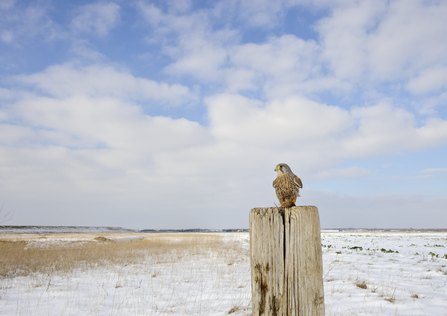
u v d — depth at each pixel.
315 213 1.71
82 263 11.35
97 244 18.83
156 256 13.68
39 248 15.44
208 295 6.13
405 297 5.46
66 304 5.54
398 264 10.00
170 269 9.88
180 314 4.92
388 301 5.21
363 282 6.68
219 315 4.84
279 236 1.73
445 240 30.12
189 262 11.62
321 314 1.65
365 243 24.02
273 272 1.72
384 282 6.81
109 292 6.66
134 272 9.34
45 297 6.22
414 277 7.48
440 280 7.05
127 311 5.18
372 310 4.66
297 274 1.67
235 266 10.10
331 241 27.28
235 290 6.53
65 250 14.55
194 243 21.12
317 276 1.67
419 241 27.89
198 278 8.12
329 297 5.55
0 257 11.17
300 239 1.69
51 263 11.02
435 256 12.67
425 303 5.06
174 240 25.69
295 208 1.72
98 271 9.64
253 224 1.82
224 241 25.34
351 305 4.99
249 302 5.43
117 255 13.60
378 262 10.55
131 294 6.41
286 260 1.70
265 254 1.75
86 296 6.27
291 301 1.67
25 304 5.62
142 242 21.97
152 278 8.29
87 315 4.96
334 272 8.27
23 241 16.77
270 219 1.77
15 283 7.73
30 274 9.12
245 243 24.55
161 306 5.44
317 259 1.68
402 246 20.25
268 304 1.71
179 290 6.69
